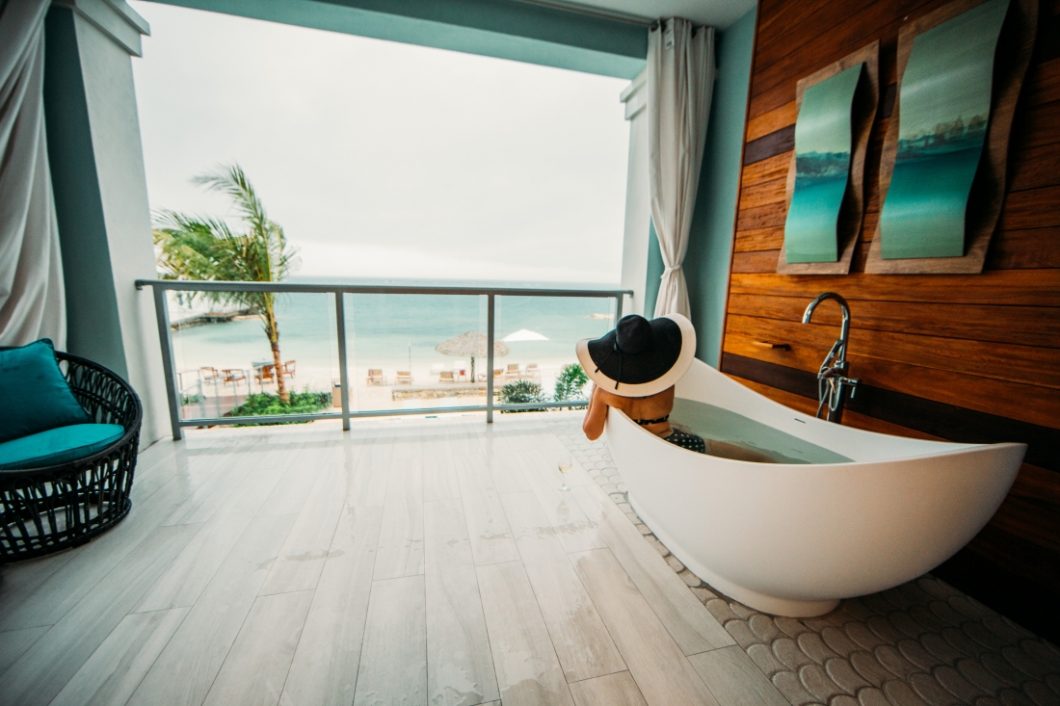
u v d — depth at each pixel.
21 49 1.77
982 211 1.22
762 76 2.11
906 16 1.43
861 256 1.62
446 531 1.63
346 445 2.43
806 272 1.82
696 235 2.97
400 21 2.35
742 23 2.51
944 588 1.38
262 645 1.10
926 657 1.11
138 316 2.35
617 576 1.41
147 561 1.42
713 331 2.84
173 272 4.20
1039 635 1.18
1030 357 1.15
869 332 1.60
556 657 1.09
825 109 1.70
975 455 0.96
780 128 2.00
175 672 1.01
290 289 2.45
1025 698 1.00
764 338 2.11
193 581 1.33
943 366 1.36
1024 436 1.18
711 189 2.82
